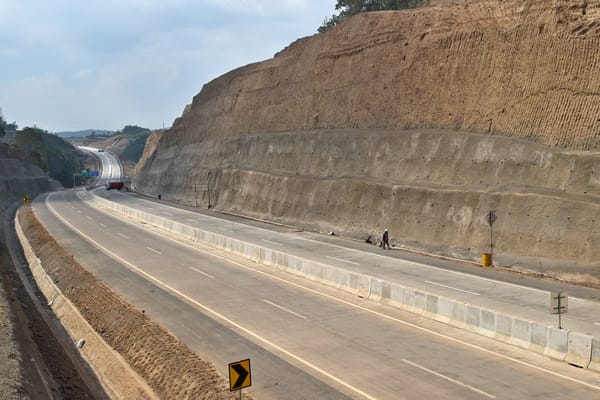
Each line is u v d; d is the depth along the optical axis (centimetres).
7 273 3894
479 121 3909
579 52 3366
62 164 17700
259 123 7019
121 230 5331
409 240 3941
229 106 7962
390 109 4819
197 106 9312
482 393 1558
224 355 1953
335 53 5844
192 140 8956
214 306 2584
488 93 3903
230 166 7225
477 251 3425
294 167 5891
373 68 5216
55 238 4959
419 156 4272
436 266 3272
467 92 4088
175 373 1820
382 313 2403
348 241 4288
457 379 1666
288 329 2211
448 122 4181
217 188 7225
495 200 3428
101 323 2564
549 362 1791
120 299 2767
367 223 4434
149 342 2134
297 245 4131
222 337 2145
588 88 3269
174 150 9638
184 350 1995
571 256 2931
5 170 11019
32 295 3441
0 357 2044
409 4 7094
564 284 2786
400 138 4541
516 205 3294
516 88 3697
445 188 3847
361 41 5512
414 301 2402
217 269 3416
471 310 2136
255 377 1741
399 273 3089
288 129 6334
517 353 1883
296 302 2612
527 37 3722
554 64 3484
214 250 4078
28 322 2717
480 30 4131
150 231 5200
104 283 3152
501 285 2773
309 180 5416
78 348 2447
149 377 1895
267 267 3425
